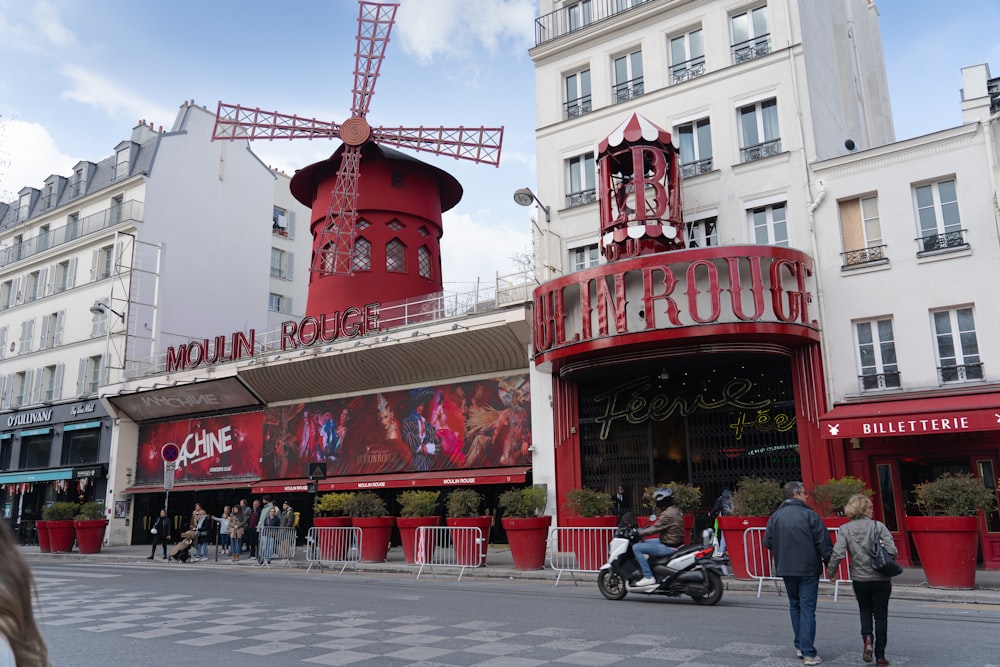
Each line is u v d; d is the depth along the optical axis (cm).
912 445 1305
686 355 1359
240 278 3075
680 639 657
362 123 2372
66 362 2852
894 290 1362
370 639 683
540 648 626
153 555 1852
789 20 1562
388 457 1997
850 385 1368
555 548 1248
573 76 1861
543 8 1923
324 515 1800
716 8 1658
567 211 1755
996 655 573
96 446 2702
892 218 1385
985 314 1283
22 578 157
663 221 1445
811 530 572
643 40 1745
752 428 1467
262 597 1003
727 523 1101
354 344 1969
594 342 1395
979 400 1212
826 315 1412
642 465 1566
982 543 1230
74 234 2969
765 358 1405
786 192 1503
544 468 1675
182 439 2520
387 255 2400
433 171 2536
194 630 751
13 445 2995
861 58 2119
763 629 706
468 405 1873
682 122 1655
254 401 2312
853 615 792
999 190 1277
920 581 1057
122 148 2952
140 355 2636
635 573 930
